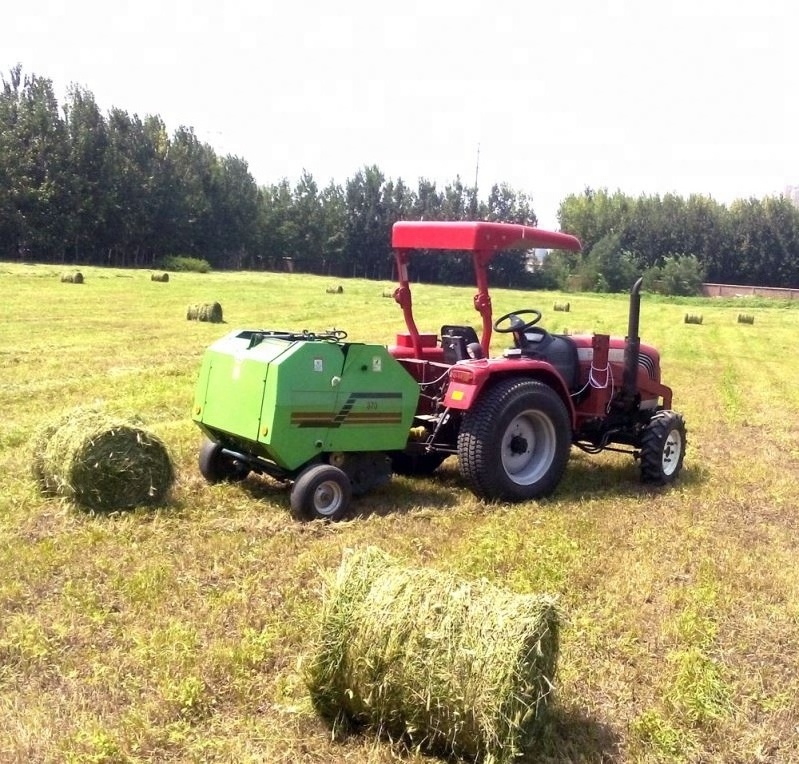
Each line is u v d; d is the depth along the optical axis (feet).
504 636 10.36
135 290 96.68
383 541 18.24
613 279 187.93
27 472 21.89
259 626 13.98
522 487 22.08
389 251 199.52
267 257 193.77
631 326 24.94
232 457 21.62
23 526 18.25
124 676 12.28
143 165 166.50
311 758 10.78
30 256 151.23
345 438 20.07
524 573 16.71
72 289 91.81
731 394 45.50
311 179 198.08
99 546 17.22
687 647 14.24
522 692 10.26
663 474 25.08
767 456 30.55
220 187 180.75
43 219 149.48
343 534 18.56
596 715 12.09
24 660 12.55
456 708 10.37
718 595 16.49
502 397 21.42
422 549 17.97
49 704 11.51
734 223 204.33
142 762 10.44
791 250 202.59
